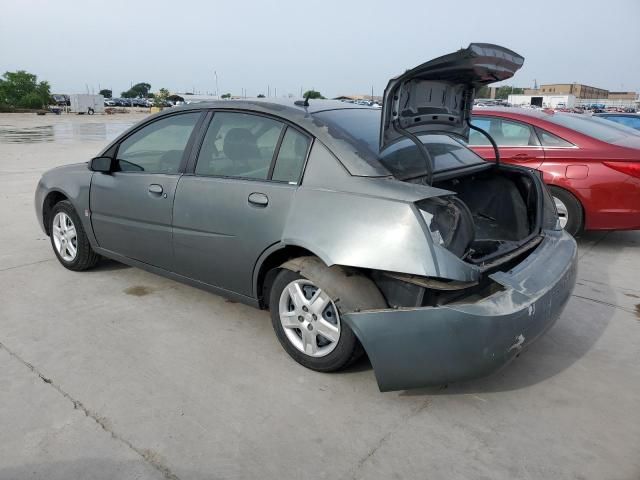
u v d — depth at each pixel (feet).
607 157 16.75
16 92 237.86
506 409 8.96
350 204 8.80
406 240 8.13
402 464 7.60
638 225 16.84
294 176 9.75
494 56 9.05
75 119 139.44
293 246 9.57
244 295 10.91
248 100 11.33
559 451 7.92
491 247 9.99
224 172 10.93
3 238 18.53
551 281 9.06
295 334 10.14
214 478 7.29
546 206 11.29
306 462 7.61
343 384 9.55
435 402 9.11
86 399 8.96
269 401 9.01
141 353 10.54
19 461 7.50
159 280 14.51
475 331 7.91
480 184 12.37
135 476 7.28
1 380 9.48
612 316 12.73
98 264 15.71
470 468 7.55
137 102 271.69
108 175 13.25
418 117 9.93
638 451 7.93
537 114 18.75
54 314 12.25
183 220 11.39
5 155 45.44
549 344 11.31
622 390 9.58
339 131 9.81
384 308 8.64
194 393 9.20
